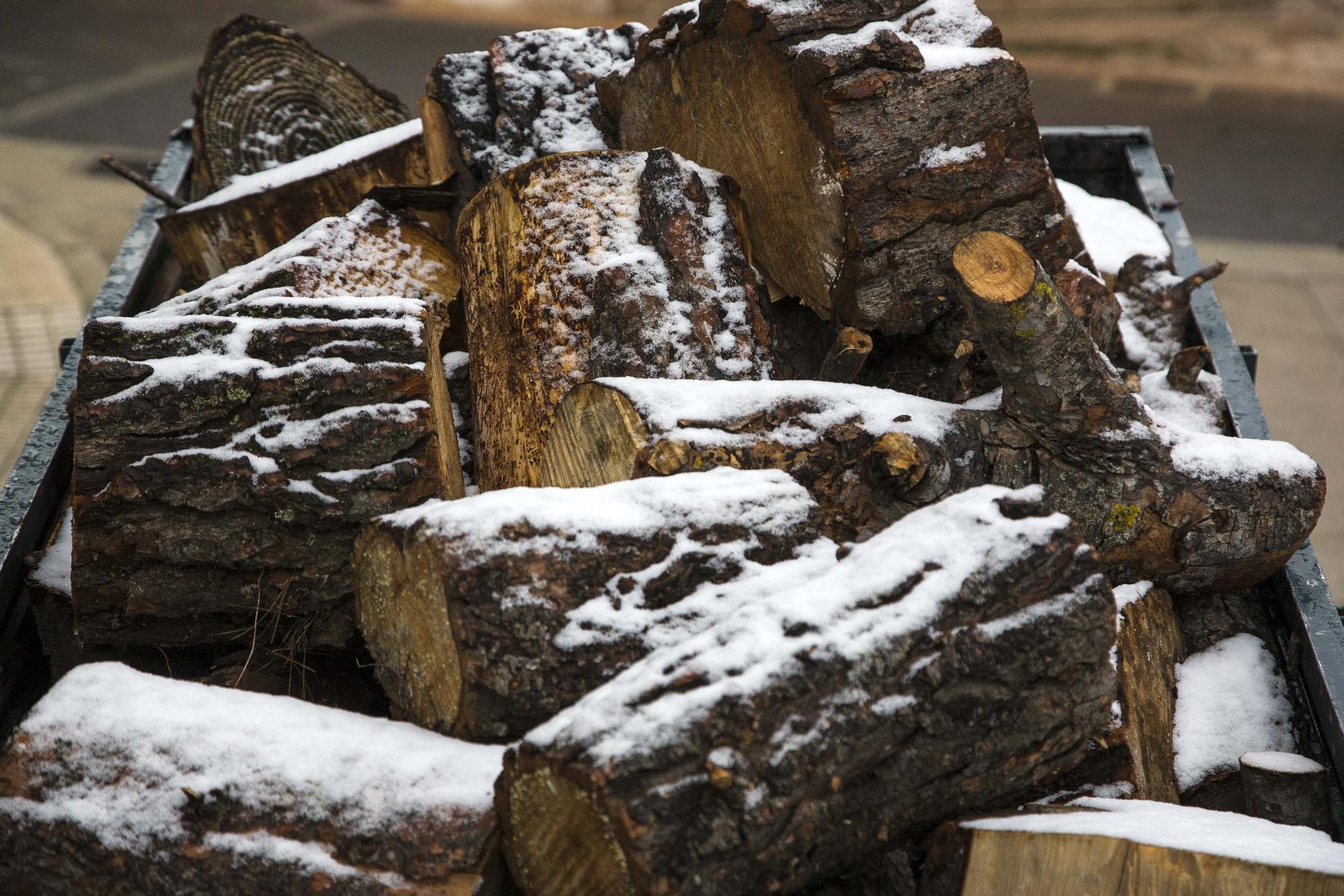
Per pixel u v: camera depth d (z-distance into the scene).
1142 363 3.65
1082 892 1.85
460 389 3.23
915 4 2.79
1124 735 2.36
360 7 13.79
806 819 1.75
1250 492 2.66
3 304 9.28
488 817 1.82
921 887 2.01
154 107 11.59
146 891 1.88
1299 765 2.45
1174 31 13.73
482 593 1.92
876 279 2.70
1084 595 1.98
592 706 1.74
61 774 1.97
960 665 1.86
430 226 3.60
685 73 3.07
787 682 1.75
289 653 2.53
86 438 2.38
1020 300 2.33
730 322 2.77
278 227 3.79
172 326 2.49
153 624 2.49
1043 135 4.76
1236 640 2.87
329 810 1.87
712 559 2.08
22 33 13.12
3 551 2.87
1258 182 10.71
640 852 1.61
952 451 2.50
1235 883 1.78
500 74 3.57
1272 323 9.24
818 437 2.44
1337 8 14.36
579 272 2.79
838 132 2.59
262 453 2.37
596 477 2.45
